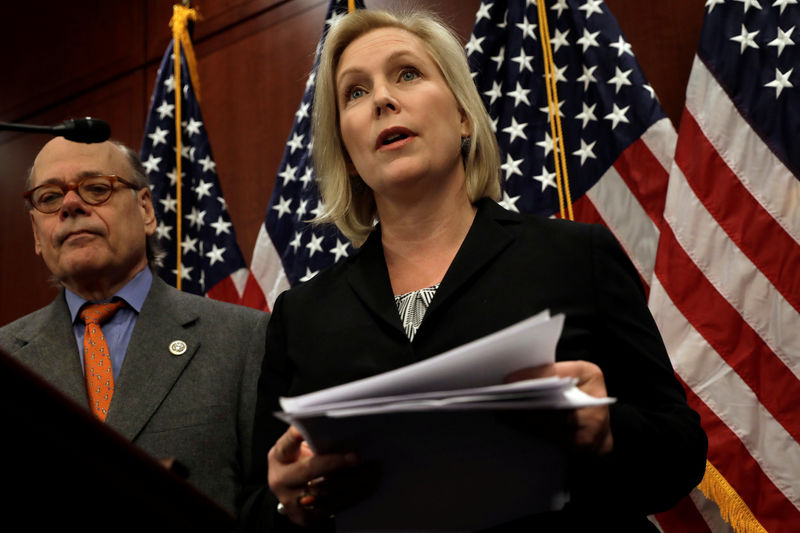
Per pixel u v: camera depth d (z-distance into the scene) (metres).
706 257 2.14
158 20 3.73
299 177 2.83
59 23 4.05
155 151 3.11
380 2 3.06
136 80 3.73
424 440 1.04
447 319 1.32
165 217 3.04
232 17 3.49
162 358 1.87
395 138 1.48
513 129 2.48
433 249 1.49
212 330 1.94
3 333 2.00
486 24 2.62
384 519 1.11
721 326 2.09
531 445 1.05
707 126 2.22
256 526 1.34
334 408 0.97
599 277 1.33
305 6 3.32
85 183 2.05
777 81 2.17
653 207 2.31
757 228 2.12
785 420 1.99
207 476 1.73
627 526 1.25
